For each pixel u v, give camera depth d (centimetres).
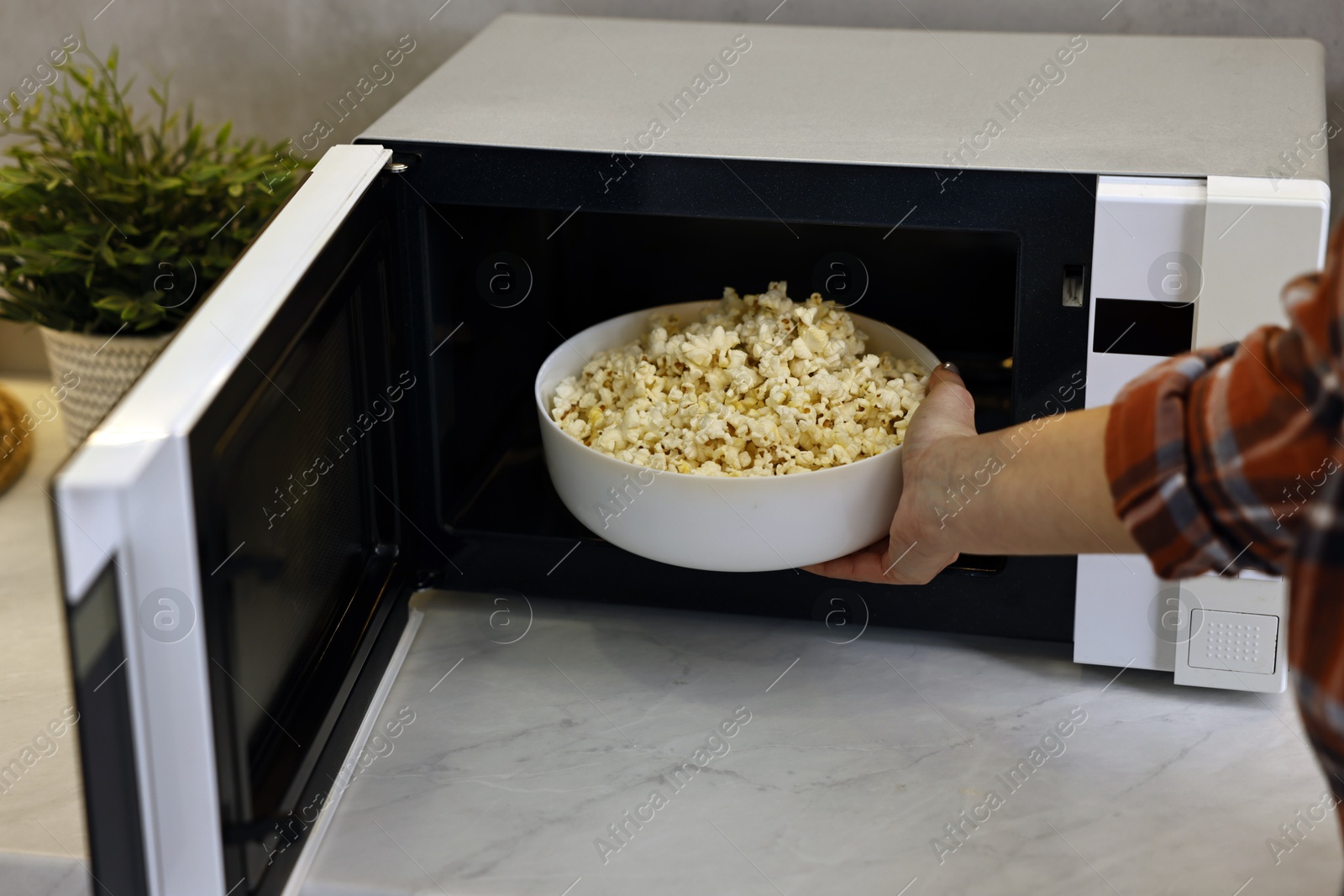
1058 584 79
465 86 87
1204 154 73
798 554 77
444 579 87
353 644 76
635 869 67
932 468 71
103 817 51
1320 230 67
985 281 95
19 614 89
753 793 73
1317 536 41
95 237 94
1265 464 49
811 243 97
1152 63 91
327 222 69
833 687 81
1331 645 41
